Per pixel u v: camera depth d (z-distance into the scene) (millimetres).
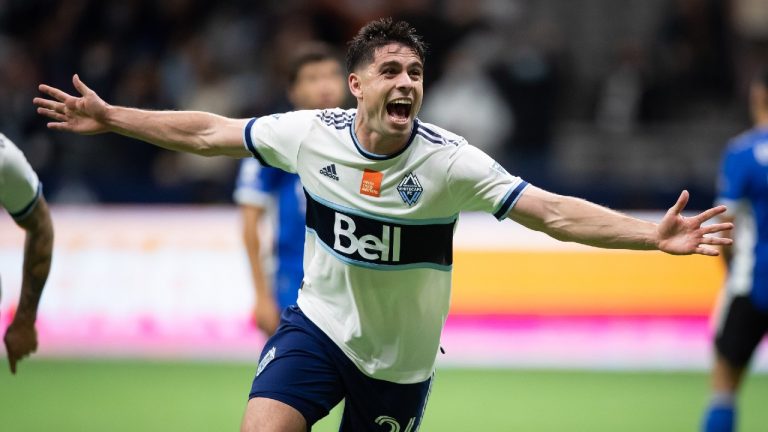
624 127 45875
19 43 47031
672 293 35000
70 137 41969
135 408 28031
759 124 23562
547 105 44875
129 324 35156
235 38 48219
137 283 35312
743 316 22969
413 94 14000
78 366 33656
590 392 30891
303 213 20641
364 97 14188
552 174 41969
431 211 14406
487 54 45969
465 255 35531
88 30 47750
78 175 41188
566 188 41625
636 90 45875
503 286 35281
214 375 32438
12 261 34688
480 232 35750
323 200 14836
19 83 43812
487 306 35219
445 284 15188
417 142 14320
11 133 42750
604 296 35125
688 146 45312
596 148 45375
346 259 14797
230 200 40594
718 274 35062
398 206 14383
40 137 42438
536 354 34938
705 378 33062
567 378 32844
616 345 34875
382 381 15484
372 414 15719
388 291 14836
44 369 33125
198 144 15047
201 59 46062
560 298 35188
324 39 48406
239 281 35219
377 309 14984
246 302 35062
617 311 35031
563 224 13820
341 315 15297
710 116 46562
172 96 45469
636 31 52875
